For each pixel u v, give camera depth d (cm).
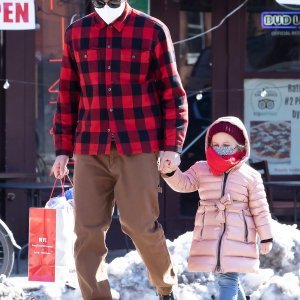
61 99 1406
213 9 2333
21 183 2161
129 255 1689
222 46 2344
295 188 2161
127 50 1323
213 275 1647
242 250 1384
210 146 1427
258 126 2370
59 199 1630
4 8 1892
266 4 2350
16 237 2233
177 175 1397
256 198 1409
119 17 1323
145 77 1338
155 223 1366
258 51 2358
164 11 2317
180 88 1353
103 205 1372
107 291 1369
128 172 1336
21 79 2250
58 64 2270
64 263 1576
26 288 1631
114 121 1334
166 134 1345
